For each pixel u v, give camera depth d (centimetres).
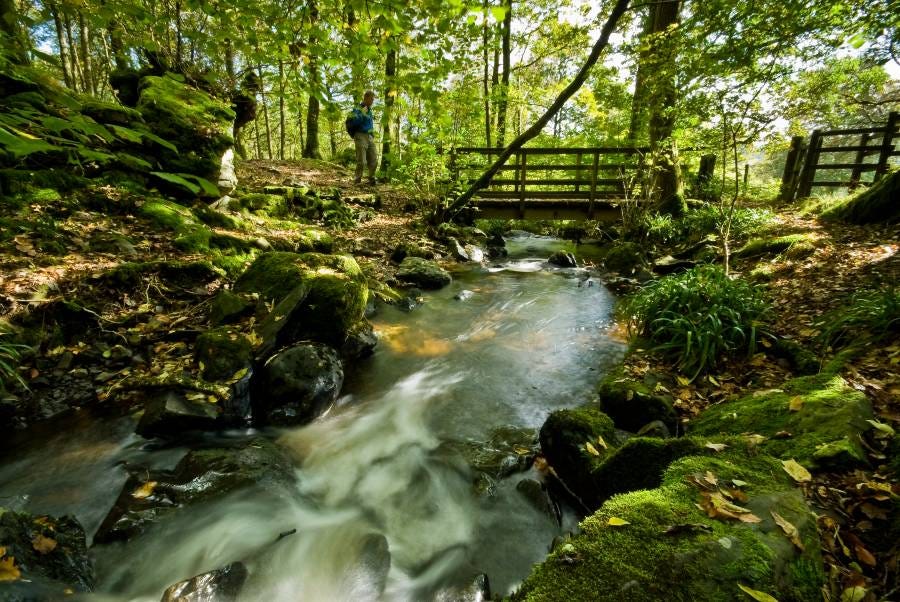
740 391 338
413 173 950
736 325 397
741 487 177
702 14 533
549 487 279
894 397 254
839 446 200
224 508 250
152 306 403
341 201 909
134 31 263
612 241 1058
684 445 217
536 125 812
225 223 600
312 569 225
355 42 254
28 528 195
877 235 564
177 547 228
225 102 654
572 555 152
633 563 145
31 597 171
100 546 219
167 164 580
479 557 235
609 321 555
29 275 361
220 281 466
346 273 491
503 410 366
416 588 216
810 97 549
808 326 396
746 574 137
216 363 337
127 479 264
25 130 107
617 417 326
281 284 421
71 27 1112
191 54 383
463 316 576
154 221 512
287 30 244
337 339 418
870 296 384
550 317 575
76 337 352
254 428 328
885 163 826
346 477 292
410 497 277
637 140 944
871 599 138
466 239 961
